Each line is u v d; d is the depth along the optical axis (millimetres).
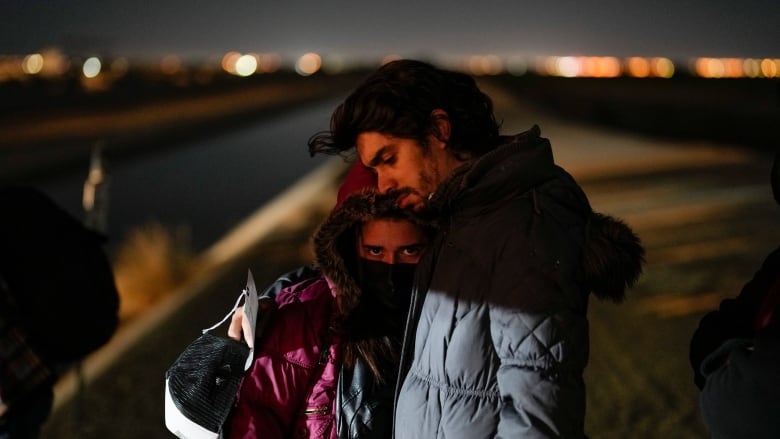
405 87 1643
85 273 2094
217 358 1810
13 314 1996
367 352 1798
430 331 1638
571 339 1519
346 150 1766
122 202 12516
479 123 1731
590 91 53188
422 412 1639
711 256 7547
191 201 12562
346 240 1854
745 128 22562
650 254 7668
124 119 30906
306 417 1827
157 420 4148
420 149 1685
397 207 1722
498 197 1615
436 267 1646
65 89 55219
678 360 4727
